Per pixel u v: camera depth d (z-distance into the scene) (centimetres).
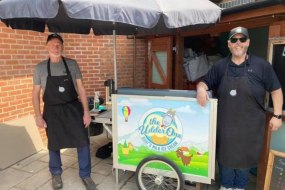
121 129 296
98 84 519
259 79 241
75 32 386
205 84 267
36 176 348
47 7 192
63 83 294
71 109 304
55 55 287
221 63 257
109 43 519
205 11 248
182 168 279
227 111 249
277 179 264
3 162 368
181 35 444
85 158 314
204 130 263
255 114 246
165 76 491
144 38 546
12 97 398
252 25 307
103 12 202
